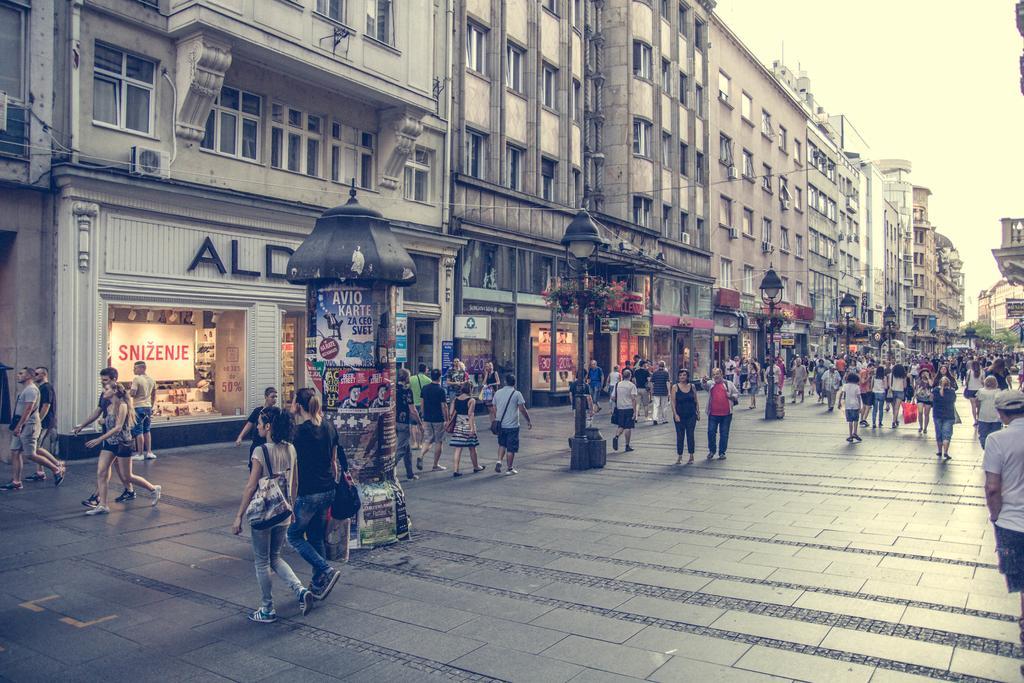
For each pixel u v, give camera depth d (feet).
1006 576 17.10
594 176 109.19
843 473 43.01
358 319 27.63
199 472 41.42
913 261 355.56
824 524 30.12
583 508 33.45
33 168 43.34
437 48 72.28
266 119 55.67
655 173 115.85
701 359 131.13
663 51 119.65
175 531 28.73
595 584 22.50
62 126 44.47
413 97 63.57
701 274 131.34
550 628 18.95
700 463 47.47
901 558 25.13
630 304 99.40
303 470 20.99
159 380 50.01
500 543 27.32
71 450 43.62
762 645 17.74
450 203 74.13
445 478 41.70
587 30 105.50
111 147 46.55
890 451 52.60
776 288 80.28
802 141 186.50
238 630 18.95
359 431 27.32
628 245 100.78
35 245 43.83
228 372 53.98
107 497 33.22
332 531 25.00
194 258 50.16
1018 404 17.38
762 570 23.80
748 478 41.45
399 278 27.89
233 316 53.98
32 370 37.63
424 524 30.40
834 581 22.62
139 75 48.44
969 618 19.42
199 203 49.96
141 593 21.75
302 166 59.00
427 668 16.66
